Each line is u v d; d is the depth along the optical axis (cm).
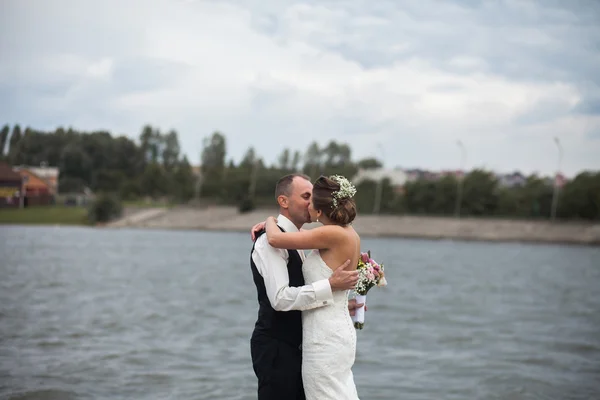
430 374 973
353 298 523
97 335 1223
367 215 8975
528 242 7356
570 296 2256
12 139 15538
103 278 2502
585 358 1108
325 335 482
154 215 9869
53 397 803
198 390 851
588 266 4003
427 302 1962
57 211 10488
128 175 15300
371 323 1495
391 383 917
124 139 15650
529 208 8419
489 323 1527
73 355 1038
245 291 2119
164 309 1619
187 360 1022
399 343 1230
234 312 1594
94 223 9538
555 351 1167
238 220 9412
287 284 485
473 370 1002
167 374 930
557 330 1427
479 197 8619
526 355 1127
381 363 1048
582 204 7644
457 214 8456
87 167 14150
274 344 494
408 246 6275
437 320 1562
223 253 4450
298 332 498
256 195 10494
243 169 11681
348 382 489
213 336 1238
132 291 2048
